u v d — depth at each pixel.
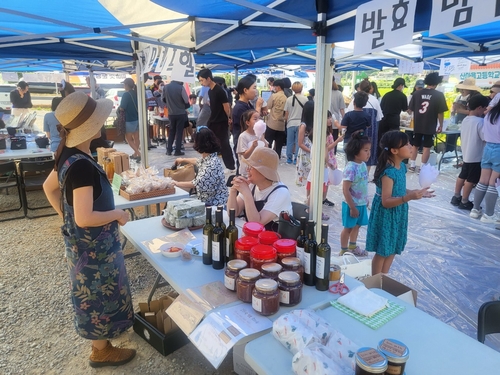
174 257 2.26
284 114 7.82
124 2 3.24
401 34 1.75
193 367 2.38
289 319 1.48
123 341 2.61
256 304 1.65
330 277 1.96
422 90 6.75
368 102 6.41
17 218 5.07
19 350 2.55
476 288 3.32
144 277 3.54
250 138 4.75
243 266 1.85
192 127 10.67
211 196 3.54
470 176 5.18
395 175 2.75
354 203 3.51
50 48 4.19
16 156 5.24
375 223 2.89
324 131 2.59
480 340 1.63
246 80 6.34
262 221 2.35
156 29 4.19
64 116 1.85
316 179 2.66
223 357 1.46
